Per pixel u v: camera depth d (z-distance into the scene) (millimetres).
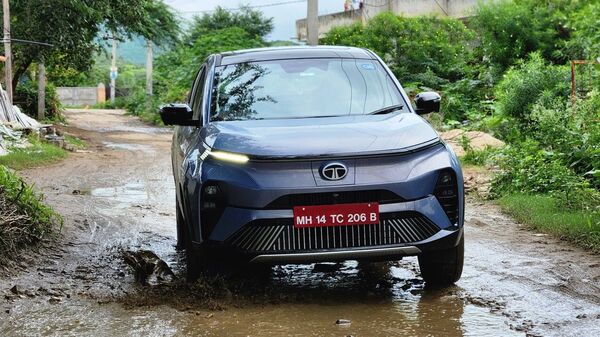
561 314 4672
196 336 4375
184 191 5348
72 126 36312
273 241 4848
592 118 10555
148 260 5906
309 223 4836
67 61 31219
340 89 6055
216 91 6117
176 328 4531
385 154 4961
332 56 6438
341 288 5434
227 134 5332
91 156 19031
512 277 5613
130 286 5598
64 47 28297
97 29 31359
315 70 6254
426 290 5348
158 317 4762
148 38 33906
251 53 6574
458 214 5113
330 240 4875
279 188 4836
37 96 36438
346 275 5820
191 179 5156
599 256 6254
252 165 4938
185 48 47969
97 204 9828
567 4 24562
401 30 27656
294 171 4887
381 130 5289
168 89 48125
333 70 6258
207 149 5234
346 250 4848
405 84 25141
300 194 4836
